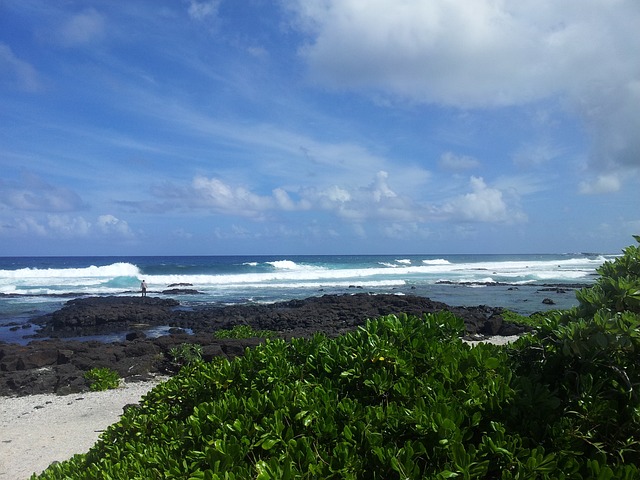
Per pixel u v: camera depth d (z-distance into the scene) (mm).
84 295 38906
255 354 4109
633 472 2439
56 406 11555
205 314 28078
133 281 47500
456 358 3492
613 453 2756
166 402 4312
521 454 2594
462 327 4051
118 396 12320
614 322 2797
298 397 3217
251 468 2750
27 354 15898
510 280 52375
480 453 2643
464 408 2984
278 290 42688
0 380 13781
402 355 3543
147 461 3188
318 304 29344
